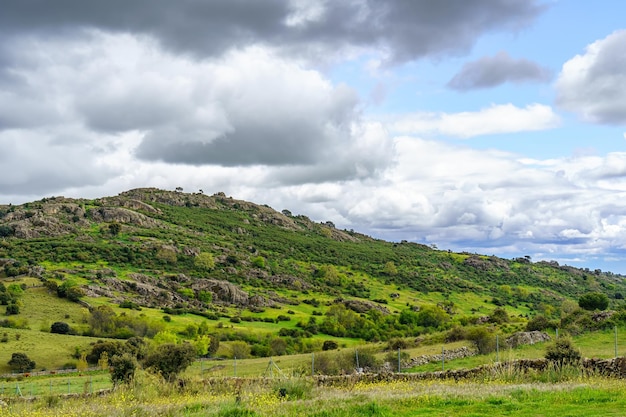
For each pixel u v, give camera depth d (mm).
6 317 108062
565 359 29156
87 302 128125
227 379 29531
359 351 52906
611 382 23656
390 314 147500
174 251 198500
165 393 27344
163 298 149250
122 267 173125
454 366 45125
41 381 60469
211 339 93312
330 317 130625
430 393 20172
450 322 120375
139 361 41688
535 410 16125
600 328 55094
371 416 15836
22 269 148625
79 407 21406
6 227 198625
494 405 17156
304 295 177125
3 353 79875
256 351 95312
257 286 182250
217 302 156375
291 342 104500
